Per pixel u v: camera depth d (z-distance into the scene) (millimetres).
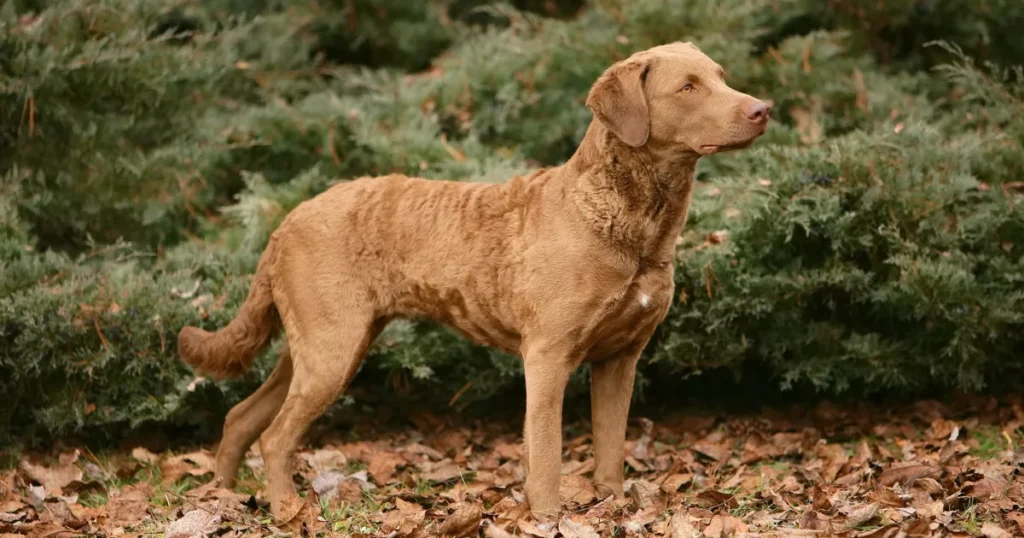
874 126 5730
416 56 8570
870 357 4949
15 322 4738
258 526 3725
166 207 6086
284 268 3988
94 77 5938
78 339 4832
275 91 7738
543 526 3365
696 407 5695
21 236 5348
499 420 5641
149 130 6375
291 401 3945
